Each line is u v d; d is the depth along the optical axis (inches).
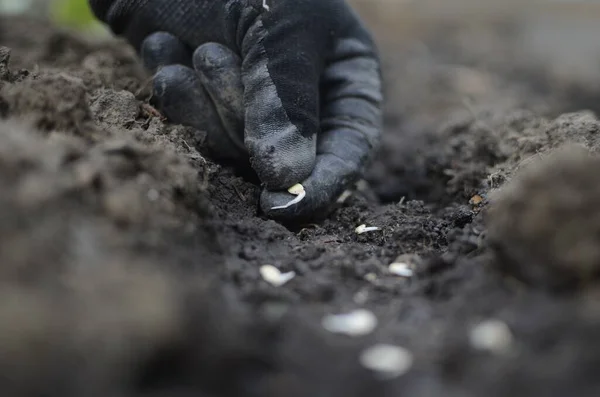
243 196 18.5
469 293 15.6
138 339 14.1
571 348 14.5
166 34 18.9
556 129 19.4
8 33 27.7
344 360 14.8
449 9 48.6
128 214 15.3
